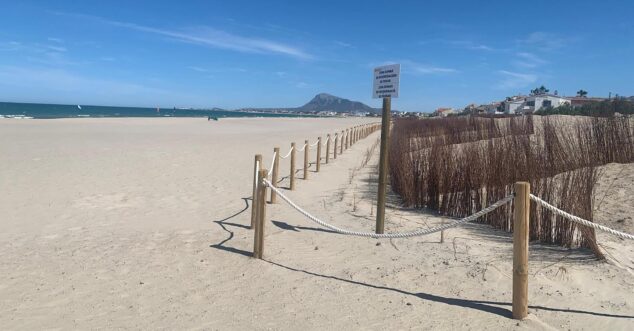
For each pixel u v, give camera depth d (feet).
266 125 182.91
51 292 14.94
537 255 18.40
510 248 19.60
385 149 21.83
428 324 13.16
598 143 32.63
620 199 24.97
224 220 25.35
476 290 15.46
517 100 237.45
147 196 31.50
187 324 13.01
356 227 23.82
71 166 43.70
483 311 13.92
